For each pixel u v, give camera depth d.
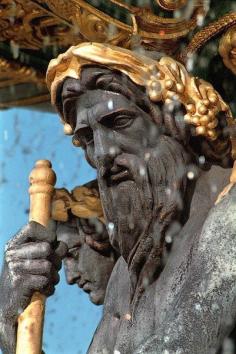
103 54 12.65
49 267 12.84
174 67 12.72
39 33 14.00
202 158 12.73
